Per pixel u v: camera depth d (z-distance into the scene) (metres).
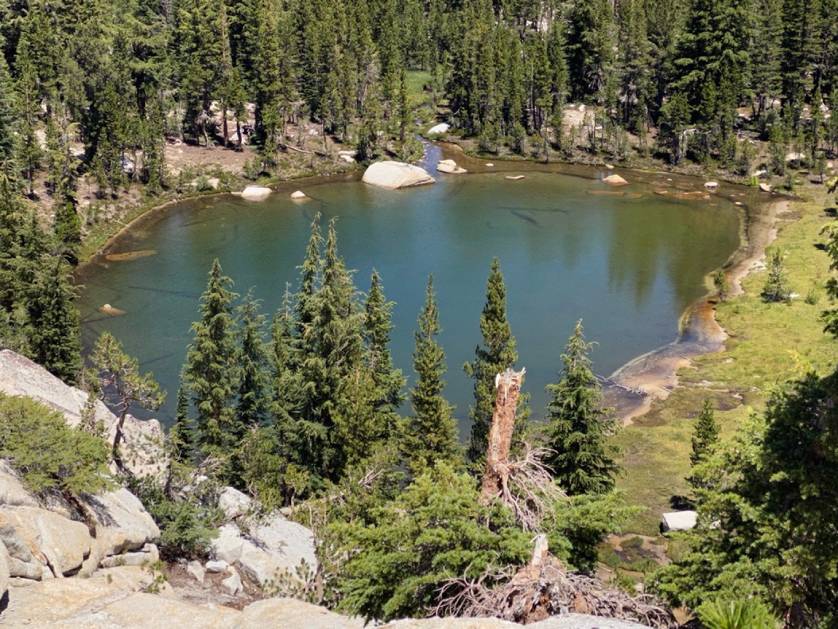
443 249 93.38
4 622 17.70
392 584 18.62
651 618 16.69
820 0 137.25
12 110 98.56
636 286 82.31
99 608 18.72
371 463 36.12
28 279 56.47
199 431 47.09
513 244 95.69
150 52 127.12
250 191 117.50
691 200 116.38
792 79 138.75
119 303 75.81
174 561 28.69
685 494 45.28
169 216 107.06
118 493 28.19
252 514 33.06
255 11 139.50
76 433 26.05
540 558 16.25
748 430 24.19
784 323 70.81
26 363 38.53
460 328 70.56
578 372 37.09
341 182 127.00
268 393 50.88
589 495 20.12
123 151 111.75
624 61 148.88
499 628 14.41
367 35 150.75
